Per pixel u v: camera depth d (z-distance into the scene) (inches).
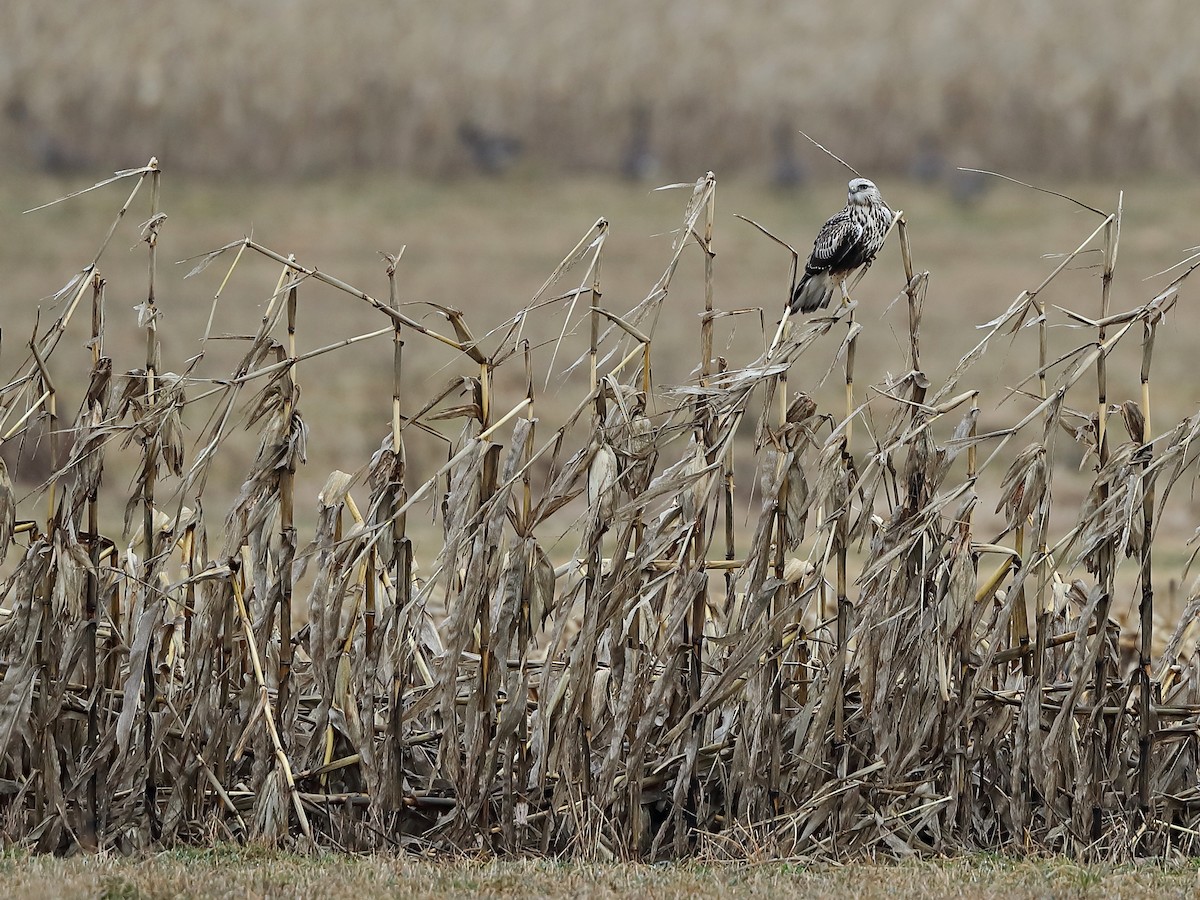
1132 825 629.6
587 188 3700.8
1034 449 626.5
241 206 3319.4
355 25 4099.4
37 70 3543.3
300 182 3597.4
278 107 3634.4
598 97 3892.7
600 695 650.2
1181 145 3860.7
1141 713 626.5
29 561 611.5
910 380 630.5
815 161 3860.7
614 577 616.7
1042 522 622.5
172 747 640.4
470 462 618.5
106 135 3528.5
